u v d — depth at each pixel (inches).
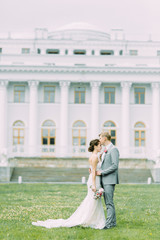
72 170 1680.6
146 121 2156.7
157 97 2128.4
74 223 452.1
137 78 2119.8
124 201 743.1
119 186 1206.9
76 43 2326.5
